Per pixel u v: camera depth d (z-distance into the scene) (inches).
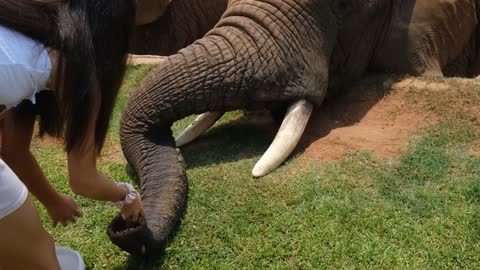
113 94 93.8
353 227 144.7
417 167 168.6
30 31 86.8
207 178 170.4
